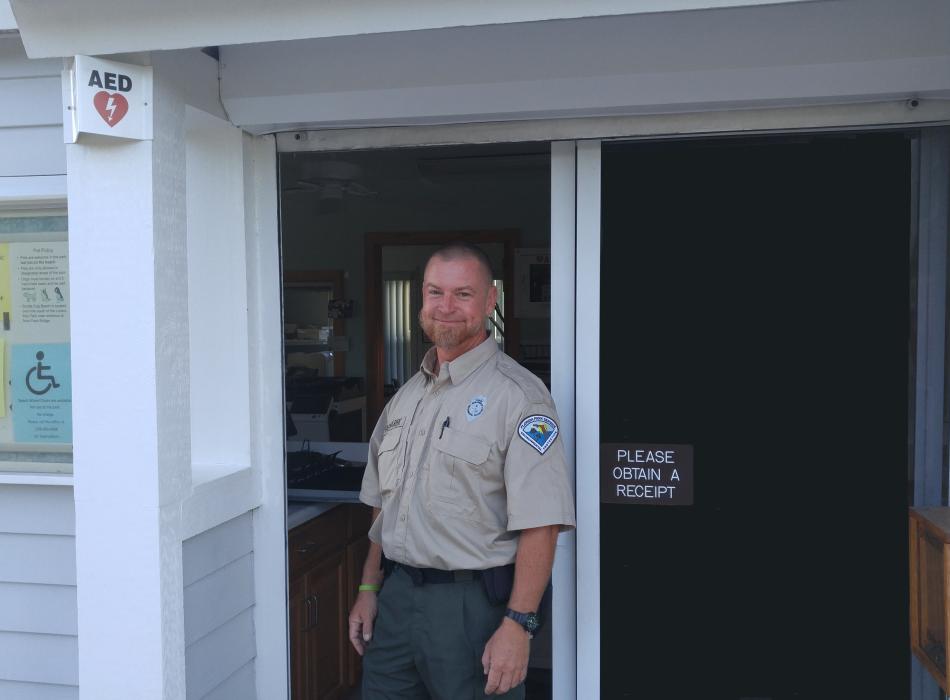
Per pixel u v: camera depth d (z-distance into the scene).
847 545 2.21
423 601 1.97
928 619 1.95
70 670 2.41
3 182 2.34
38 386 2.37
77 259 1.87
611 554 2.29
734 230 2.24
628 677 2.29
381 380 5.73
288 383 4.88
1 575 2.42
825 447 2.21
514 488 1.86
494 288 2.09
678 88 2.04
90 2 1.75
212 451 2.41
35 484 2.36
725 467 2.25
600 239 2.28
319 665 2.94
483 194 5.12
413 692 2.09
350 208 5.54
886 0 1.91
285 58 2.20
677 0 1.52
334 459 3.52
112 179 1.86
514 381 1.97
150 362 1.85
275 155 2.40
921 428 2.18
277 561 2.45
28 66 2.36
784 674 2.23
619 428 2.29
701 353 2.25
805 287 2.21
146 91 1.84
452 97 2.14
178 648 1.93
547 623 3.31
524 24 2.07
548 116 2.19
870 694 2.20
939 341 2.16
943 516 1.92
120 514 1.87
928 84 1.94
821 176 2.20
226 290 2.38
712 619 2.26
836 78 1.97
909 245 2.17
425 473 1.97
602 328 2.29
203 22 1.72
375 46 2.15
